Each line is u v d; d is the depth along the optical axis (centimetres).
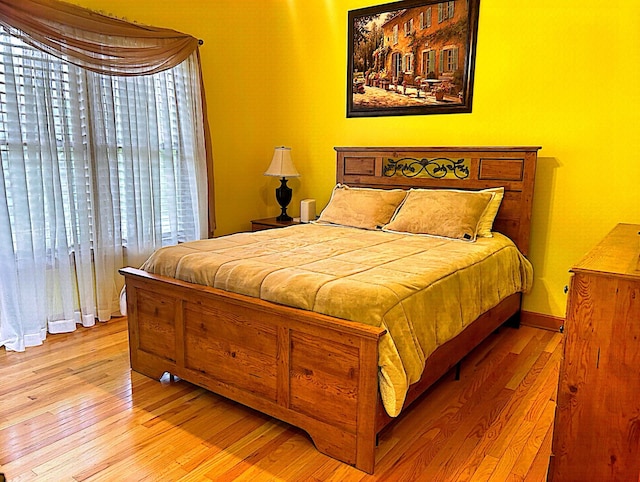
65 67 305
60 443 199
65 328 323
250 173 464
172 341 248
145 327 260
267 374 211
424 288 210
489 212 325
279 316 202
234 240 296
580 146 317
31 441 200
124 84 337
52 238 310
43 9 283
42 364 275
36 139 294
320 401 194
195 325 236
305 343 196
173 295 241
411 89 380
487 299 268
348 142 423
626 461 162
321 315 191
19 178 287
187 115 383
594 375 162
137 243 356
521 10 326
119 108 337
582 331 162
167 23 372
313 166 449
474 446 201
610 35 299
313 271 220
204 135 399
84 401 234
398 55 382
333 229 350
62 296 319
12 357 284
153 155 362
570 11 310
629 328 155
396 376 178
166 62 358
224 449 197
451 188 357
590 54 307
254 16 444
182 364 246
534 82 328
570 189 325
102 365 275
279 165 431
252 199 471
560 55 317
